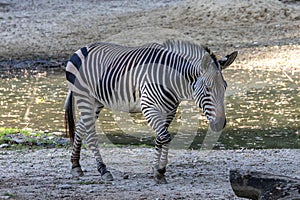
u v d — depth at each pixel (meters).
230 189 13.59
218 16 50.34
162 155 14.62
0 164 17.50
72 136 16.19
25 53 42.12
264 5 51.38
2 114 25.98
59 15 54.91
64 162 17.89
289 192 9.11
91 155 18.89
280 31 46.38
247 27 48.06
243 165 17.25
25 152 19.47
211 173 16.16
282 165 17.20
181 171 16.45
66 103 16.25
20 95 30.00
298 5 56.00
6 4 59.84
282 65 35.78
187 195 12.84
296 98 28.03
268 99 27.89
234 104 27.05
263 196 9.36
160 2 61.41
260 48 41.03
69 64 16.14
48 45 44.84
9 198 12.49
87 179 15.34
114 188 13.91
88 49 16.05
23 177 15.58
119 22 51.59
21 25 50.78
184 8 52.69
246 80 32.12
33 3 60.62
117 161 17.75
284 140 21.44
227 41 44.09
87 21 52.31
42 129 23.53
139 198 12.52
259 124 23.66
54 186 14.12
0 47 44.19
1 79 34.19
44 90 31.23
